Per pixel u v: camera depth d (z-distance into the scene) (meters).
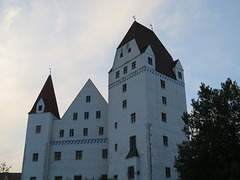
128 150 41.19
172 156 40.56
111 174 42.59
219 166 25.44
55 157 49.41
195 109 28.66
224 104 27.20
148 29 54.00
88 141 49.59
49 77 58.62
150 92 42.22
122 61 48.78
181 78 49.16
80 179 47.06
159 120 41.47
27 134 50.59
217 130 26.05
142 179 37.50
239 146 24.75
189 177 26.64
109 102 48.25
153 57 45.75
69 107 53.12
